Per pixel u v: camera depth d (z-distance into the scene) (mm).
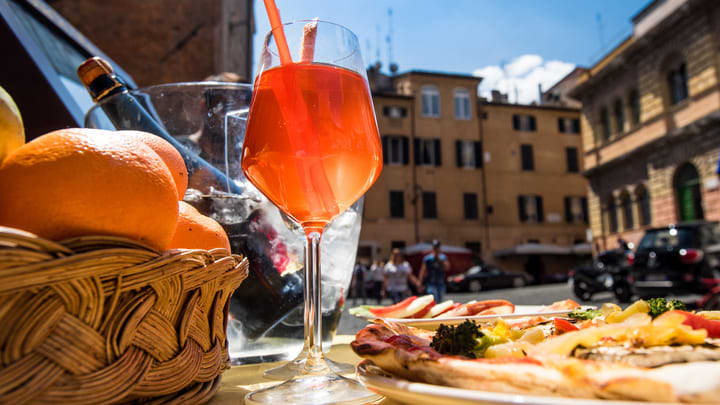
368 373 436
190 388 518
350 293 16672
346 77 629
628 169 17750
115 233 442
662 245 8430
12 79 2064
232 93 912
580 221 26469
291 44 625
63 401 386
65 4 8375
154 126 869
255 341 860
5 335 370
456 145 25359
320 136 596
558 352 399
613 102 18609
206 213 811
